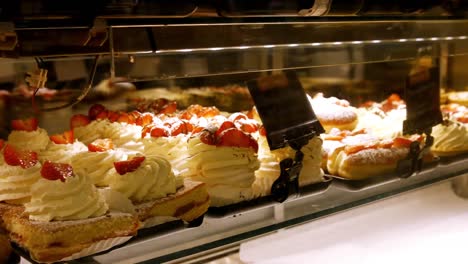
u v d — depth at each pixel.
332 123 0.84
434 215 0.79
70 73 0.69
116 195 0.53
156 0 0.47
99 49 0.49
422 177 0.76
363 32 0.64
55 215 0.49
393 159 0.72
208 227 0.57
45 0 0.43
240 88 0.87
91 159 0.61
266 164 0.64
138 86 0.81
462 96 1.02
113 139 0.71
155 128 0.68
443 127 0.81
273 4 0.54
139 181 0.55
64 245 0.47
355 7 0.59
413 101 0.73
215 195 0.59
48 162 0.51
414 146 0.74
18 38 0.47
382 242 0.71
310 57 0.64
